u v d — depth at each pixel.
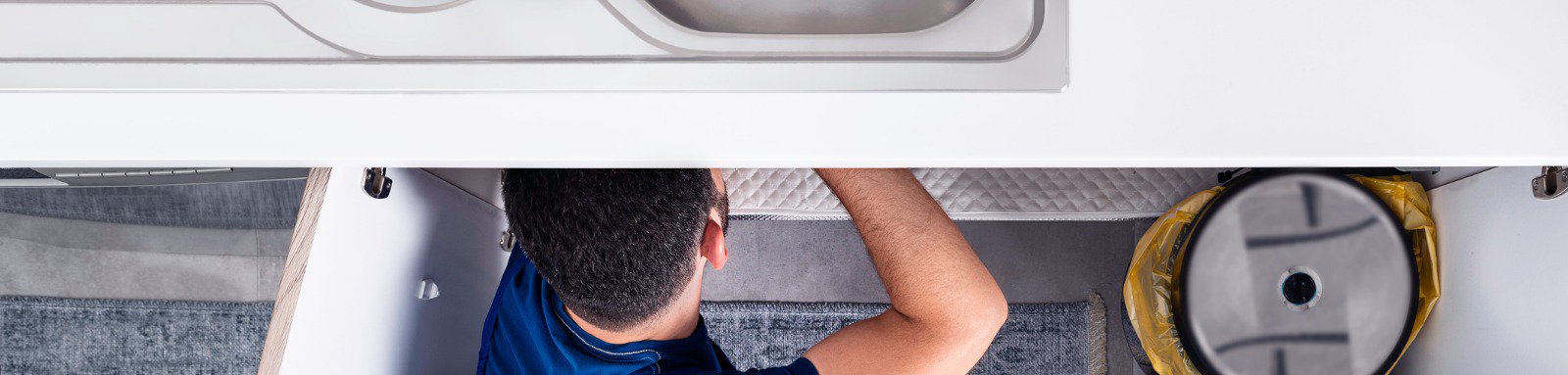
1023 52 0.46
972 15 0.47
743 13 0.49
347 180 0.72
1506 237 0.81
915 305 0.88
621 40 0.47
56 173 1.05
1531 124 0.45
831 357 0.93
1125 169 1.18
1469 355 0.88
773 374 0.90
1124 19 0.46
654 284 0.76
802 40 0.47
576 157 0.46
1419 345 0.98
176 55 0.47
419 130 0.47
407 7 0.47
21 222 1.43
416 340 0.92
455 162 0.47
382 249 0.80
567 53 0.47
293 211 1.45
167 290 1.47
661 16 0.47
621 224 0.72
